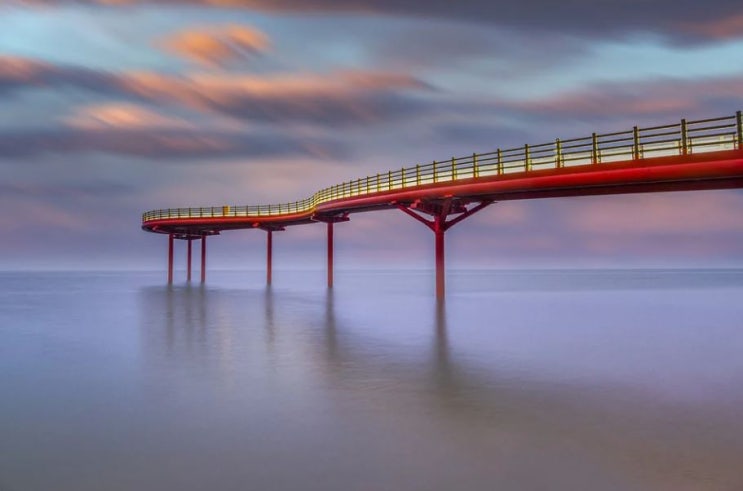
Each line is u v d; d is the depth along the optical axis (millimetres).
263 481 9477
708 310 41875
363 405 14008
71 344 24938
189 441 11445
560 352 21812
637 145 23891
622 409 13469
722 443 11016
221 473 9812
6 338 27188
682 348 22938
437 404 14016
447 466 9992
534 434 11633
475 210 37531
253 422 12688
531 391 15359
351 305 45469
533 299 54875
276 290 71312
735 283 108375
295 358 20672
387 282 111875
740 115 20641
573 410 13398
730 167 20750
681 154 22312
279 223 73188
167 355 21656
